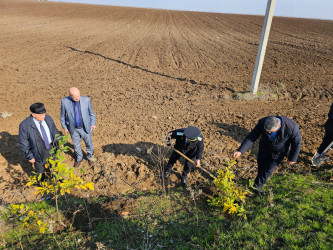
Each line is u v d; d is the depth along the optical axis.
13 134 6.09
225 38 24.95
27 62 13.17
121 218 3.72
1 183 4.62
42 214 3.79
